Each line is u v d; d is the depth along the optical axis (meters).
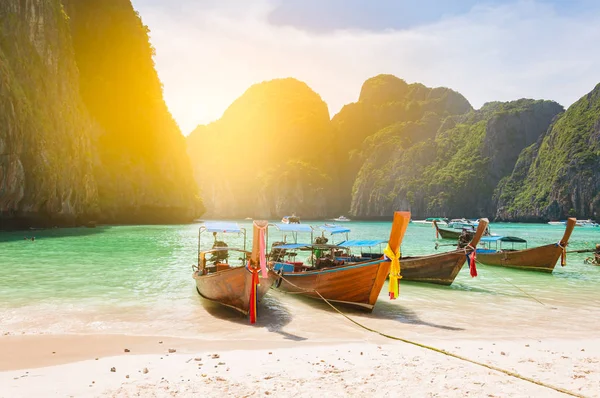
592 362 8.80
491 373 8.04
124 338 10.82
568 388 7.27
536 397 6.86
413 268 20.69
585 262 29.70
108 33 93.38
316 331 11.84
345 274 14.64
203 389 7.11
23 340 10.48
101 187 83.00
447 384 7.39
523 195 157.75
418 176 196.62
